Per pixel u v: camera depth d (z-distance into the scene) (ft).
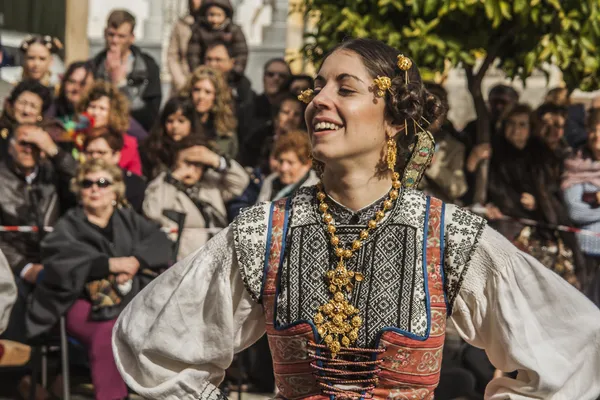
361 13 18.48
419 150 7.93
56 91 23.73
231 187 19.45
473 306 7.73
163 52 34.09
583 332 7.70
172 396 7.86
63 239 16.90
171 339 7.85
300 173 18.71
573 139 23.43
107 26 23.79
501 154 20.94
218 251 7.91
